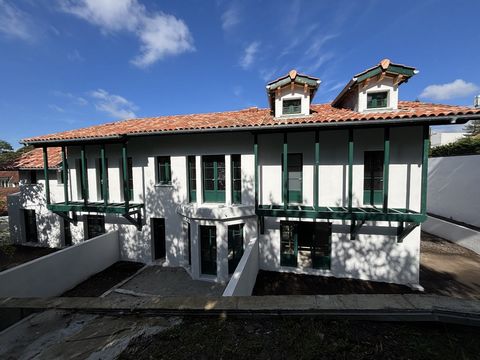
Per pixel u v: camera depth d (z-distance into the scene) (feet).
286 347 9.87
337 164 27.17
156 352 10.23
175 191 31.58
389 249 25.98
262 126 24.61
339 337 10.11
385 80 25.72
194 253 28.66
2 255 37.09
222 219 27.20
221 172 30.50
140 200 33.27
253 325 11.43
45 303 14.67
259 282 26.43
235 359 9.52
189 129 26.84
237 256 29.25
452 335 9.93
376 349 9.35
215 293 25.75
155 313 12.93
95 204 32.99
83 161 31.91
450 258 32.60
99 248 31.19
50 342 11.82
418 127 25.05
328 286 25.57
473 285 25.86
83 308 13.94
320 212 24.40
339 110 30.86
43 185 40.11
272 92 29.30
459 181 41.75
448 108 23.59
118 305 13.74
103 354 10.51
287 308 11.59
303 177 28.09
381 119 21.77
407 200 25.64
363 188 26.89
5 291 20.75
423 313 10.51
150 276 29.73
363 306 11.17
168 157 32.58
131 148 33.06
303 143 27.86
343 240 27.22
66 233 40.06
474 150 44.39
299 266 29.04
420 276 27.81
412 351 9.21
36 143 31.83
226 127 25.71
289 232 29.27
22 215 42.06
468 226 39.06
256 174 26.40
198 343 10.50
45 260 24.27
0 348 11.62
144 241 33.47
